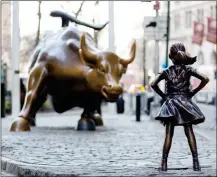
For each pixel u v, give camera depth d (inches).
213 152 558.6
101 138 692.1
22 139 664.4
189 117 380.5
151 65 2760.8
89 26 866.1
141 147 590.6
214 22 1745.8
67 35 821.9
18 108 1184.8
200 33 2014.0
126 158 497.4
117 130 831.1
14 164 445.1
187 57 383.2
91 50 769.6
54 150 553.3
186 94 386.6
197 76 385.1
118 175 375.9
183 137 720.3
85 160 481.1
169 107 382.9
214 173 381.4
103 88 753.6
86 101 807.1
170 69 386.9
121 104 1435.8
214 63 2792.8
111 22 1189.1
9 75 1867.6
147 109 1358.3
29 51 1984.5
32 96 802.2
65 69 787.4
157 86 388.2
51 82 807.7
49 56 804.0
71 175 383.9
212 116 1337.4
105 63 754.8
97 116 925.8
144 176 372.5
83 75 775.7
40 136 709.3
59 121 1104.2
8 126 900.6
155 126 925.2
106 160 482.3
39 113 1477.6
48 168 418.6
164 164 394.9
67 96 810.8
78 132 785.6
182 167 416.2
